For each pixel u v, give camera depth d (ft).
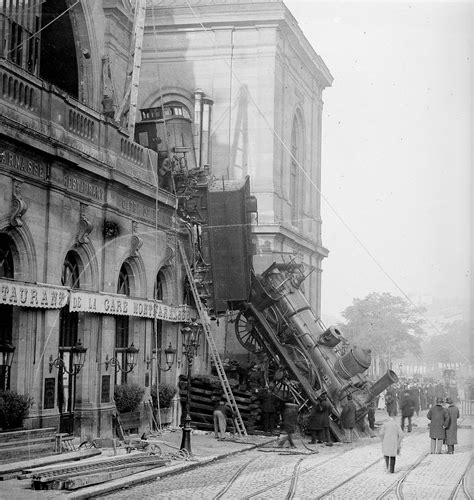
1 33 72.13
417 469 66.95
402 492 54.85
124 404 80.94
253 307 97.14
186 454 68.23
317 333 95.40
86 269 74.59
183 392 92.68
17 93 63.16
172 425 91.81
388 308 103.76
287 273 99.04
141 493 52.06
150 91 126.93
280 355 96.68
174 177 96.43
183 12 126.11
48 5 93.20
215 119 125.08
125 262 84.58
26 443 60.49
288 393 97.45
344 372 91.09
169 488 54.24
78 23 95.61
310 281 135.33
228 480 58.29
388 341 104.27
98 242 75.72
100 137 78.43
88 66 96.48
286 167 129.70
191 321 94.43
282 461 70.38
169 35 127.03
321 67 143.54
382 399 134.31
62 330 72.74
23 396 62.54
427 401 114.42
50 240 66.64
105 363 76.38
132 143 85.66
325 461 71.05
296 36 129.39
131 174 83.97
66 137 70.33
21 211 62.03
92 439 68.18
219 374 92.17
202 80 125.90
